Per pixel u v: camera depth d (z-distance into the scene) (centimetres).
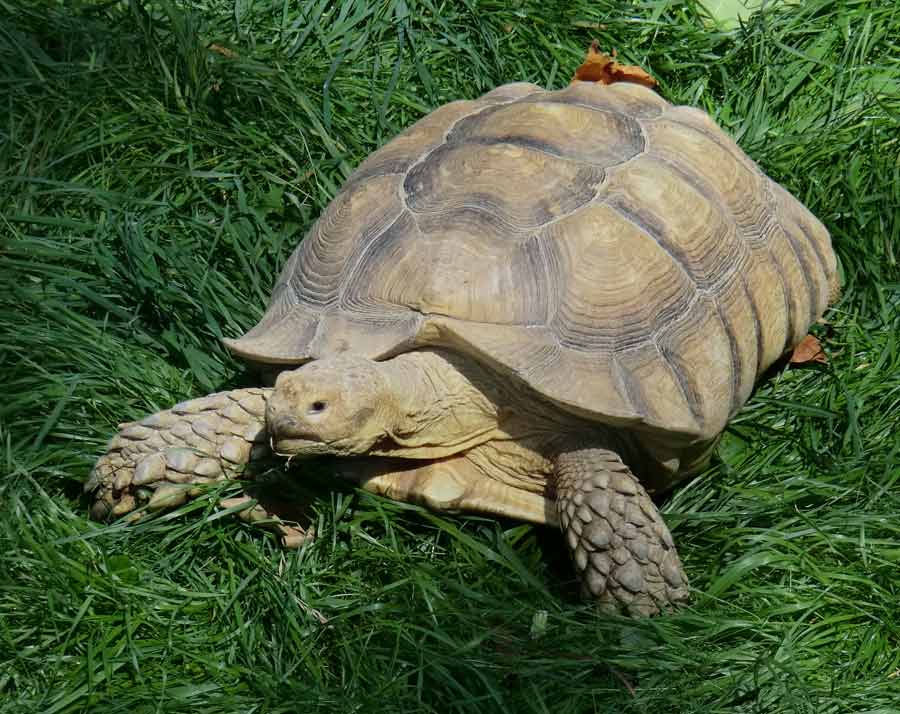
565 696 303
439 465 339
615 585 318
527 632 316
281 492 347
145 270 413
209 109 483
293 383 301
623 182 355
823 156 488
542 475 341
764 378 423
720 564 349
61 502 354
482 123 374
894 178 471
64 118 461
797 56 534
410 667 308
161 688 302
